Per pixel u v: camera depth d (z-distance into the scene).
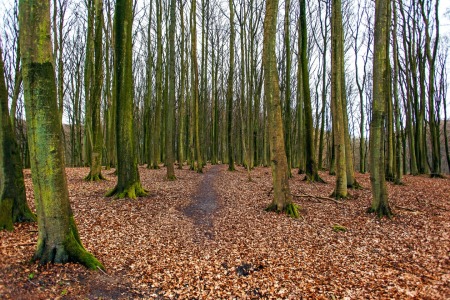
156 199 10.49
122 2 9.79
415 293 4.41
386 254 6.02
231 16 20.64
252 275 5.36
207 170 22.17
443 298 4.20
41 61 4.41
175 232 7.54
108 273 5.11
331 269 5.50
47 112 4.55
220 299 4.59
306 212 9.40
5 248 5.21
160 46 18.56
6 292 4.07
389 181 15.95
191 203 10.64
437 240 6.49
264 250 6.46
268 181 16.41
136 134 31.61
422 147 21.78
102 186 12.45
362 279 5.03
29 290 4.23
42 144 4.63
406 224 7.88
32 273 4.59
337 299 4.45
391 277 5.01
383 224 7.98
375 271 5.30
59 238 4.96
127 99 10.25
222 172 20.86
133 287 4.82
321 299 4.49
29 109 4.53
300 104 19.39
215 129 29.50
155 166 21.36
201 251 6.43
